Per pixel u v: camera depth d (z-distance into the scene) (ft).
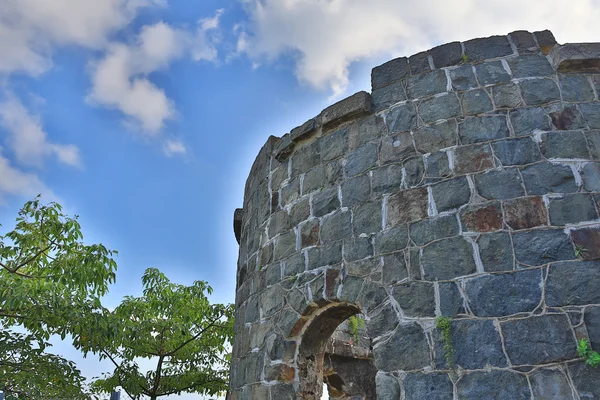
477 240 13.24
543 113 14.19
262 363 16.76
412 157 15.11
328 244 15.98
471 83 15.28
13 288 21.77
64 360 26.07
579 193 13.03
